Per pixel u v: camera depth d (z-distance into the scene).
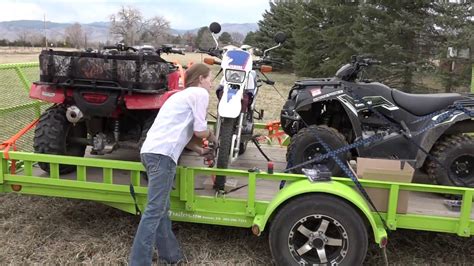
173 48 4.98
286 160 5.16
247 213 3.81
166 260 3.84
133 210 4.09
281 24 28.19
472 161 4.37
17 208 4.95
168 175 3.49
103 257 3.95
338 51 22.38
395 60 18.81
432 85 19.31
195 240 4.31
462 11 17.52
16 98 5.34
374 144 4.49
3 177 4.15
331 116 4.92
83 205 5.03
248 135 4.59
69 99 4.27
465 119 4.30
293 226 3.58
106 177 4.00
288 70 28.55
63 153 4.60
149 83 4.06
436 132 4.27
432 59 18.67
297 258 3.63
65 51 4.21
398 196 3.64
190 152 5.46
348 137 4.91
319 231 3.60
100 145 4.59
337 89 4.60
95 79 4.09
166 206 3.56
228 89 4.12
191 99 3.57
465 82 17.62
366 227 3.69
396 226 3.70
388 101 4.55
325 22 23.67
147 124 4.41
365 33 18.91
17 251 4.04
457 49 17.39
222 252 4.12
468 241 4.44
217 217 3.89
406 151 4.46
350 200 3.48
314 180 3.61
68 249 4.09
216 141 4.02
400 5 18.72
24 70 5.54
